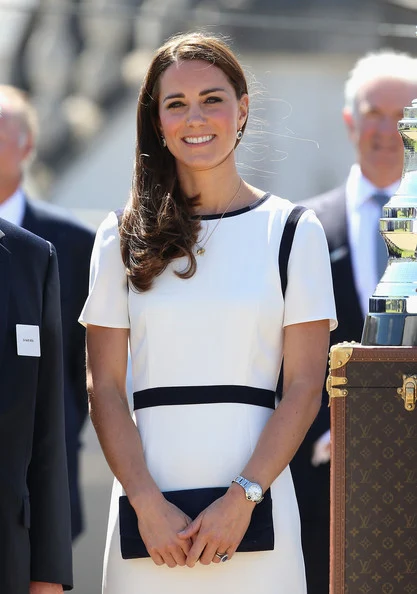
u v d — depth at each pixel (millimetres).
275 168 19469
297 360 13789
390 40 20125
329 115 19750
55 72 19922
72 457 18672
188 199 14211
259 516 13336
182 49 14125
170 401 13570
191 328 13594
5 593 12664
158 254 13750
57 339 13422
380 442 12719
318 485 17344
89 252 19125
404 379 12672
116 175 19906
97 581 19000
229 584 13328
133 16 20297
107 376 14031
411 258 13305
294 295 13750
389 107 18422
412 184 13367
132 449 13602
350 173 18641
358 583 12711
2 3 19938
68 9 20109
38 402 13320
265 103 19703
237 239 13914
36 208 19125
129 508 13539
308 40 20016
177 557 13164
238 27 20094
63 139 19656
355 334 17734
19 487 12820
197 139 13930
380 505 12719
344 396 12727
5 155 18984
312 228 13969
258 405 13648
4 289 13016
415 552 12711
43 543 13117
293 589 13453
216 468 13430
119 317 14062
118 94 20141
